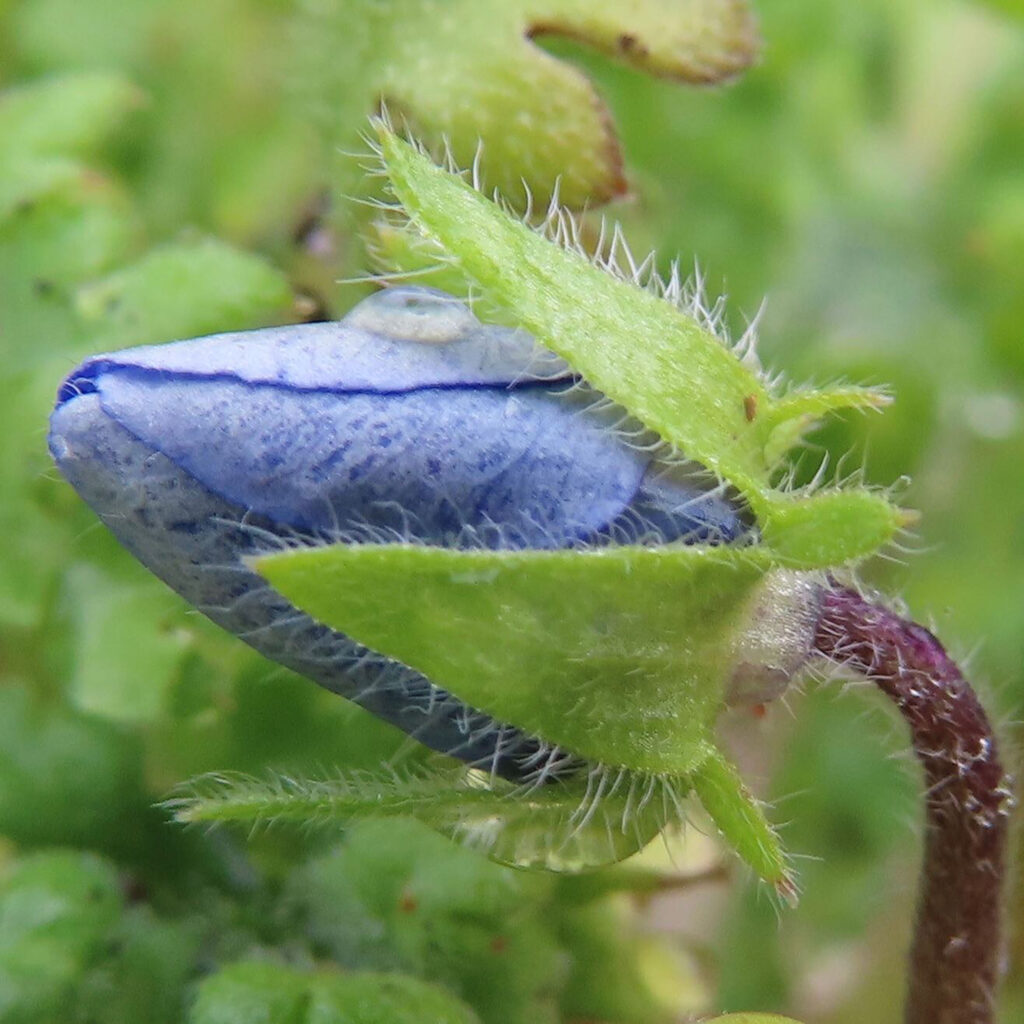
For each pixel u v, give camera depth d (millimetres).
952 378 72
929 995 49
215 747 55
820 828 66
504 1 53
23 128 62
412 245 45
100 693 55
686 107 70
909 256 77
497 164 53
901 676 47
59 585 57
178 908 54
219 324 56
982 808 48
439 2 53
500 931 53
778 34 74
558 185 52
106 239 59
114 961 53
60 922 53
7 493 57
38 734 56
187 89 73
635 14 54
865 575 64
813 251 75
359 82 54
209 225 69
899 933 58
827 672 47
